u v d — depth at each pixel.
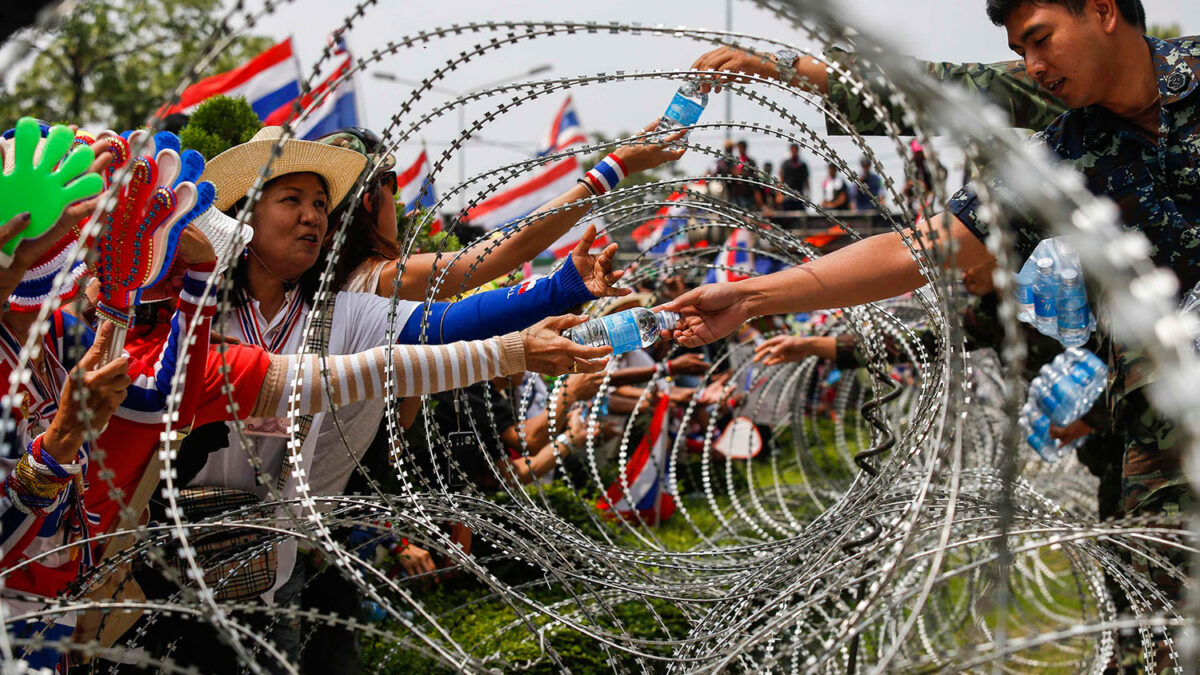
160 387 2.44
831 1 1.38
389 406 2.60
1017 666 4.43
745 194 14.49
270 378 2.64
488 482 4.64
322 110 6.04
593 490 6.03
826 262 3.10
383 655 3.88
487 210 9.42
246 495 2.96
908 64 1.37
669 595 2.74
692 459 8.34
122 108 28.30
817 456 8.08
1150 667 2.50
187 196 2.26
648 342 3.19
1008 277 1.41
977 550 3.60
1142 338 1.28
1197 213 2.96
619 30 2.16
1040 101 3.74
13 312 2.32
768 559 2.78
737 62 3.46
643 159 3.64
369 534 3.50
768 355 5.56
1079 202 1.32
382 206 3.59
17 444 2.32
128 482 2.53
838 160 2.50
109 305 2.31
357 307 3.17
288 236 3.02
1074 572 3.49
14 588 2.29
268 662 3.01
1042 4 2.82
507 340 2.84
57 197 2.04
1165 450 2.93
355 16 2.02
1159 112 2.92
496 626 3.89
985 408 5.66
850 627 1.69
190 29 28.34
